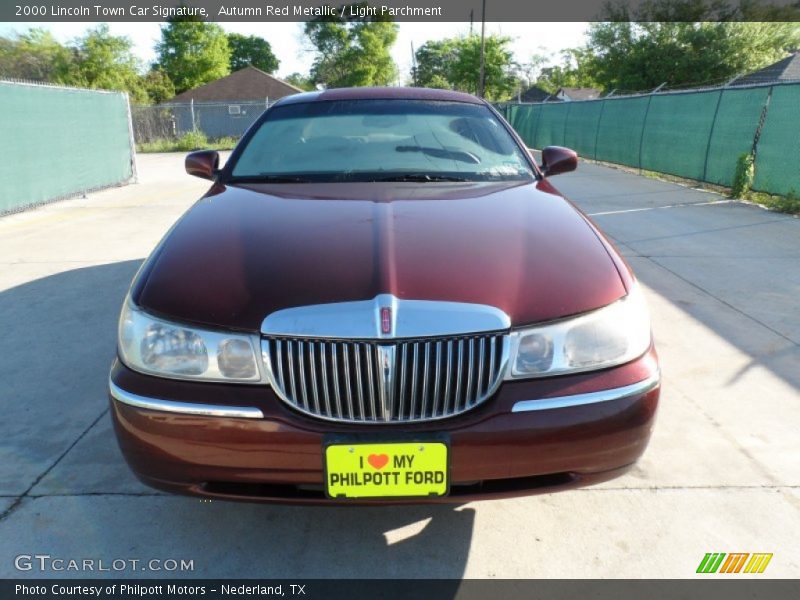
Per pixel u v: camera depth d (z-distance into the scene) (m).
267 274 1.81
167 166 16.09
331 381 1.64
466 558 1.94
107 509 2.16
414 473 1.64
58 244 6.20
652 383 1.77
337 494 1.66
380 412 1.64
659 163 11.96
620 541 2.00
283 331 1.65
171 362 1.71
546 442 1.66
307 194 2.50
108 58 41.50
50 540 2.02
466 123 3.11
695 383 3.04
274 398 1.66
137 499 2.21
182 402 1.67
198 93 40.53
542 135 19.70
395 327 1.62
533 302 1.72
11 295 4.51
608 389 1.70
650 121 12.31
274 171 2.81
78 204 8.94
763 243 6.01
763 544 1.98
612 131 14.23
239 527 2.09
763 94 8.63
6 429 2.66
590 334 1.73
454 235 2.01
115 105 10.92
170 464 1.70
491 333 1.66
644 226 6.86
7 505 2.17
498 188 2.61
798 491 2.23
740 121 9.21
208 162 3.07
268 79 41.00
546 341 1.69
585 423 1.67
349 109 3.18
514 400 1.66
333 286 1.73
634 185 10.47
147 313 1.78
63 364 3.32
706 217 7.37
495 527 2.08
